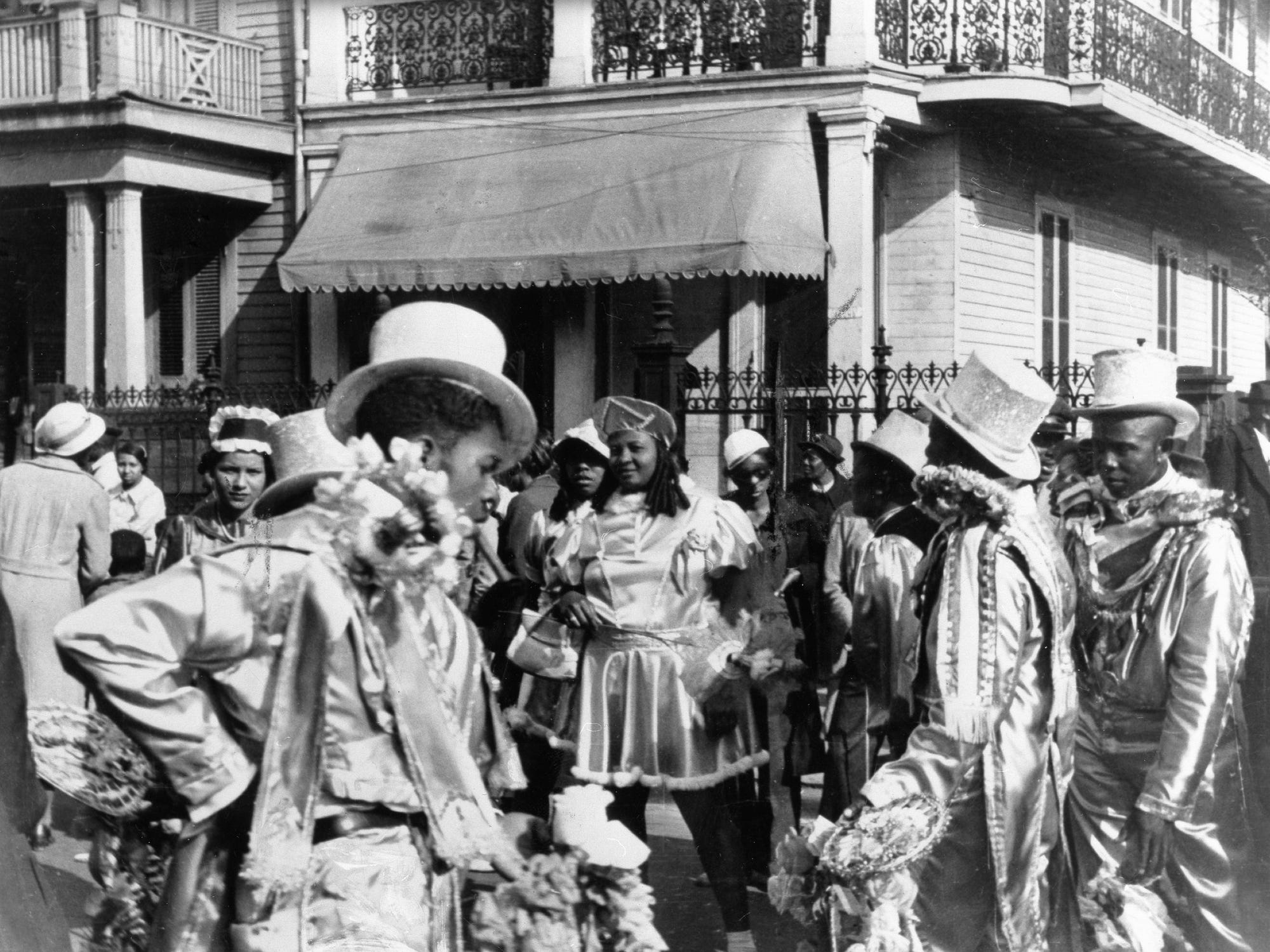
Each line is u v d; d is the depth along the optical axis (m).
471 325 2.94
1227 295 20.83
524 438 2.99
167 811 2.91
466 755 2.80
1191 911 4.38
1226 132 16.86
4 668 4.31
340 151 15.34
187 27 15.48
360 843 2.73
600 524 5.06
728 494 6.86
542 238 13.44
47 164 15.30
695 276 12.81
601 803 3.25
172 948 2.67
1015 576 3.76
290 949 2.64
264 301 16.25
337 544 2.70
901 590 4.96
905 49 13.91
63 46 15.11
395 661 2.75
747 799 5.21
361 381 2.93
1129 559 4.37
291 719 2.66
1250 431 7.00
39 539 6.79
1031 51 14.39
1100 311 16.95
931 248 14.16
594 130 14.09
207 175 15.56
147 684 2.61
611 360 14.45
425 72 15.49
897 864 3.61
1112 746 4.40
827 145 13.37
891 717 4.54
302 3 15.70
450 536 2.72
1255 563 6.86
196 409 13.95
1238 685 4.62
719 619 5.00
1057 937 4.01
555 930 3.09
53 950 3.36
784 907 3.90
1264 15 19.41
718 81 13.65
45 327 16.73
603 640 4.95
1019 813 3.74
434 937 2.85
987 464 3.88
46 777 2.91
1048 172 15.73
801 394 12.74
